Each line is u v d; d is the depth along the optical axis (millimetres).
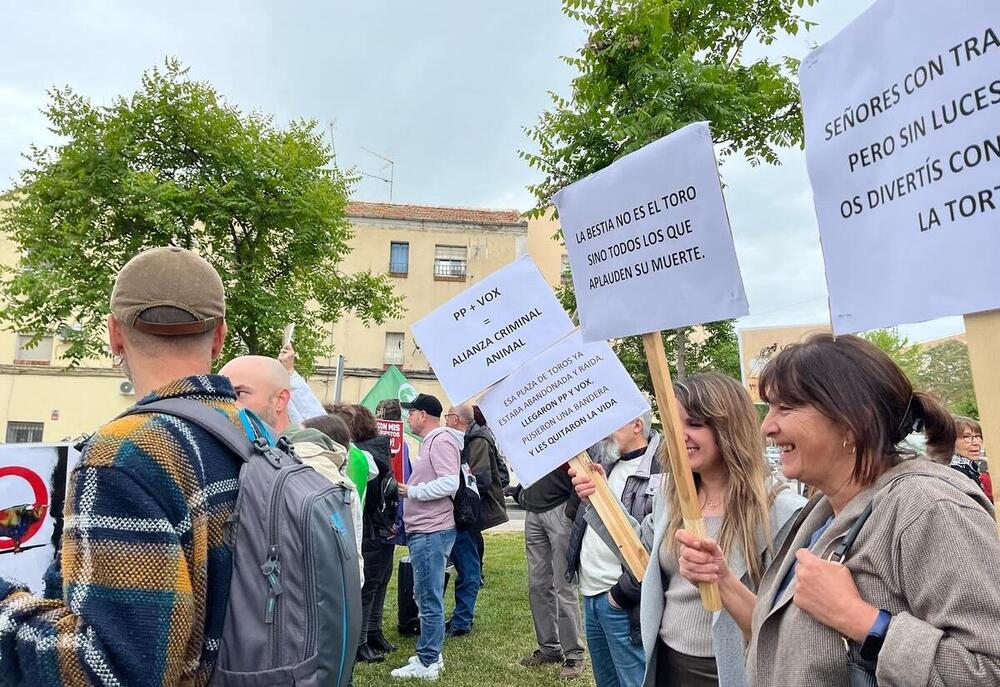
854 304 1178
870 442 1285
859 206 1174
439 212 23328
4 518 2266
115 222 9969
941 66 1035
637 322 1641
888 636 1065
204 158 10305
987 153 980
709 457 2045
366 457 3934
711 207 1502
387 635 5246
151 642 1038
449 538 4375
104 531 1067
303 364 11859
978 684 974
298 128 11234
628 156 1645
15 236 10273
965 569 1038
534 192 6527
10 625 1063
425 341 2395
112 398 19516
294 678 1180
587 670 4324
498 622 5488
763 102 5922
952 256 1021
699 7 5695
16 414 19016
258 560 1226
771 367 1438
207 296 1402
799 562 1223
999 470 959
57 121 9680
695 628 1994
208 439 1257
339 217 11734
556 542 4207
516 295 2346
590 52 5477
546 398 2275
